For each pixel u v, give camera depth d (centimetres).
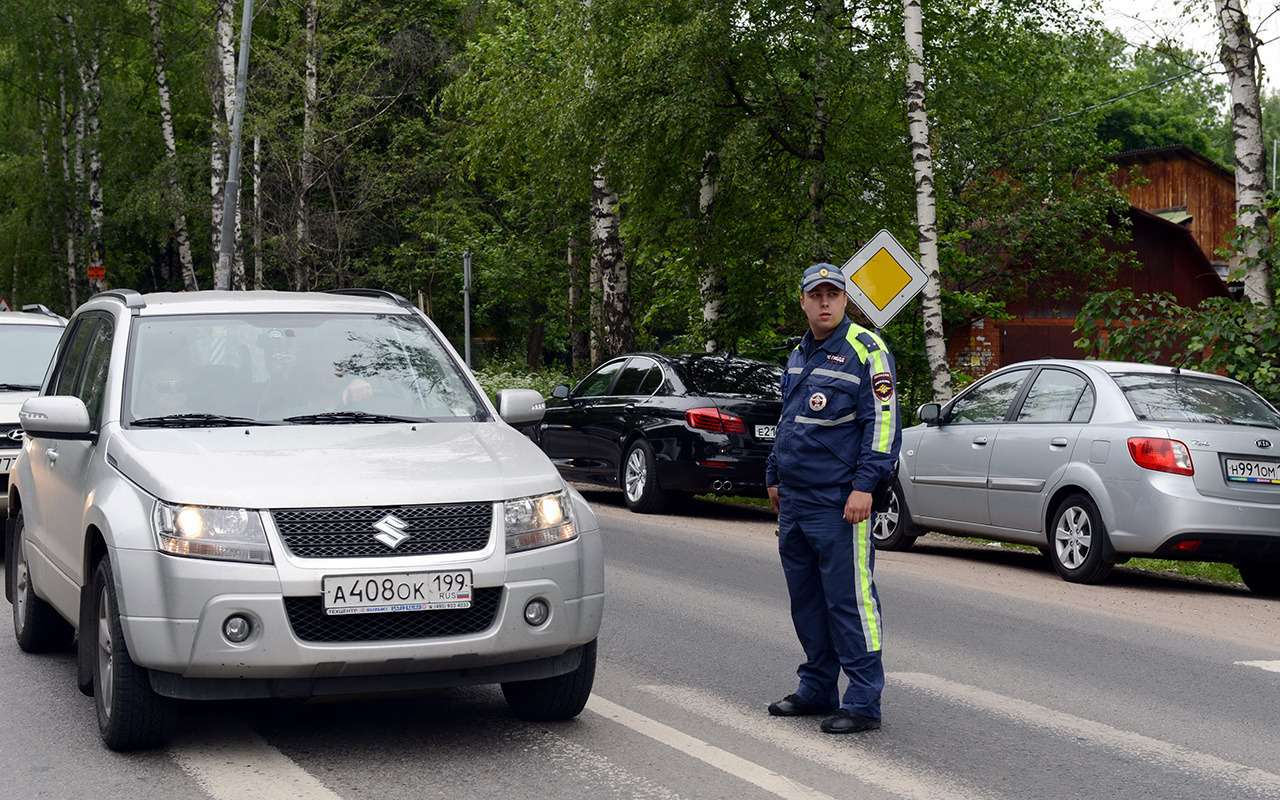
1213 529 1096
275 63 3809
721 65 1952
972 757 614
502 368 3212
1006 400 1287
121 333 720
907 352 2275
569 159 2228
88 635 644
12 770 580
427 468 609
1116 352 1594
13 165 4794
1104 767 602
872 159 2039
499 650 583
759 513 1755
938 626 942
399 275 4097
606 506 1761
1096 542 1148
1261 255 1562
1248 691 765
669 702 705
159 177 4231
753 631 902
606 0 2002
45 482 774
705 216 2142
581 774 575
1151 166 5088
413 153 4119
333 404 701
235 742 623
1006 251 2781
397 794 546
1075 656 851
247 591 559
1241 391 1203
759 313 2211
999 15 2220
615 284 2552
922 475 1346
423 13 4369
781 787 560
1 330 1281
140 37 4531
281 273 4578
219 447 629
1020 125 2525
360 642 566
